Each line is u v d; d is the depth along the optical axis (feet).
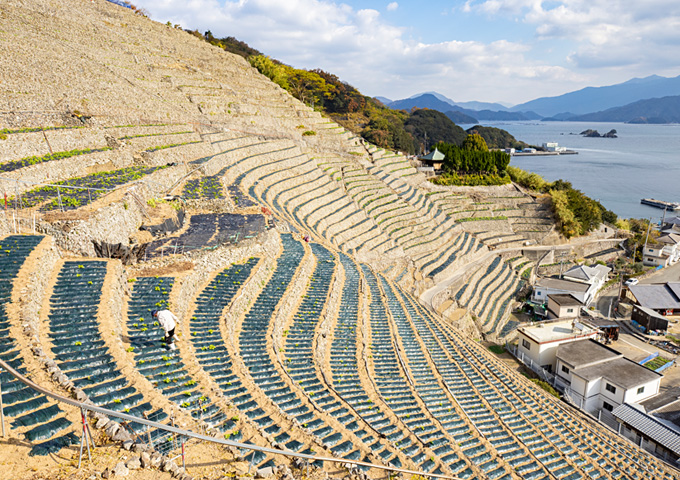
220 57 341.21
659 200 561.84
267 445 55.31
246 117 267.80
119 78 220.43
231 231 129.29
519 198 340.18
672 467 113.09
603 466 97.40
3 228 93.45
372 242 218.79
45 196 116.98
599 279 278.46
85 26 253.44
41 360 57.88
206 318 89.45
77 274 86.94
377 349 113.29
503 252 290.15
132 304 85.10
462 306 222.89
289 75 546.26
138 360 68.33
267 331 93.71
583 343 181.98
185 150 187.73
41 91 168.55
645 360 198.29
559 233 325.83
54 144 146.30
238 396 67.51
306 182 234.79
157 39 301.22
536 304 245.04
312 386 82.58
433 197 319.88
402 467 64.28
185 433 42.70
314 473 51.78
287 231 158.20
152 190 145.59
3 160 128.47
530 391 126.62
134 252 103.91
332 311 119.75
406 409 89.20
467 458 77.71
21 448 43.52
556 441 101.40
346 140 329.31
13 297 70.03
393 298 151.74
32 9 230.27
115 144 165.48
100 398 54.90
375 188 277.44
